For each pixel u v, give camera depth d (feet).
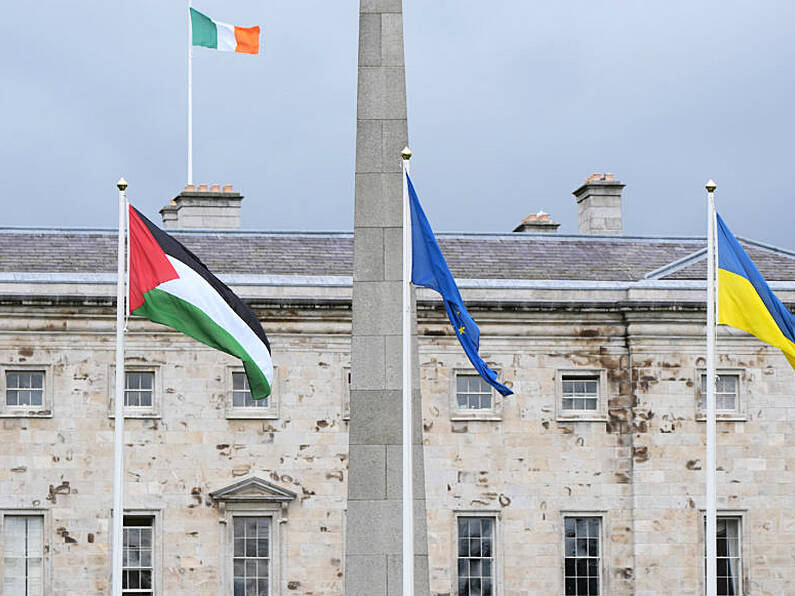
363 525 147.54
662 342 214.07
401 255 148.66
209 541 206.08
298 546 207.41
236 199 232.94
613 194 240.32
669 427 213.25
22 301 204.95
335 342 209.87
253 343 143.74
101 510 205.16
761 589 212.84
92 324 206.90
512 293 213.05
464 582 210.38
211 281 143.43
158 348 207.62
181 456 206.90
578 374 213.46
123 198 142.20
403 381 144.46
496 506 211.00
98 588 204.23
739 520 214.07
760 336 144.87
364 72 150.10
